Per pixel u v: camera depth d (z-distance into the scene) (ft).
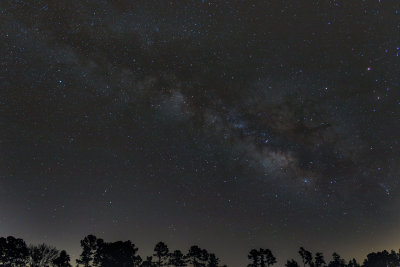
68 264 118.62
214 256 155.02
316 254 169.48
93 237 125.39
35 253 112.06
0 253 103.86
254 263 152.05
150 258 144.36
